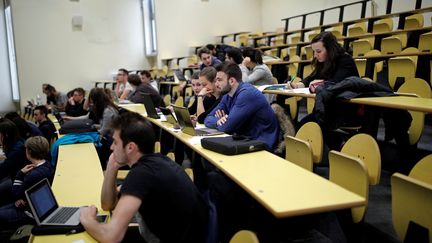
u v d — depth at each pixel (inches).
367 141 77.0
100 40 362.9
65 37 349.7
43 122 217.8
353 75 112.2
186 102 189.3
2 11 349.7
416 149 102.1
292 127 107.7
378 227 80.5
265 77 164.4
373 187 100.0
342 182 70.2
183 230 62.4
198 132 106.0
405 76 146.8
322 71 116.1
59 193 85.9
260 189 58.1
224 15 398.9
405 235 56.2
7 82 357.4
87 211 66.9
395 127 102.4
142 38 380.8
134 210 59.2
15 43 332.5
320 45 114.6
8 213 109.7
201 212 64.4
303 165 83.7
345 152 83.0
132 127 65.9
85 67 358.6
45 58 343.6
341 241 77.4
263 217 71.3
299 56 243.9
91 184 93.0
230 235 76.9
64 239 61.5
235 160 75.3
